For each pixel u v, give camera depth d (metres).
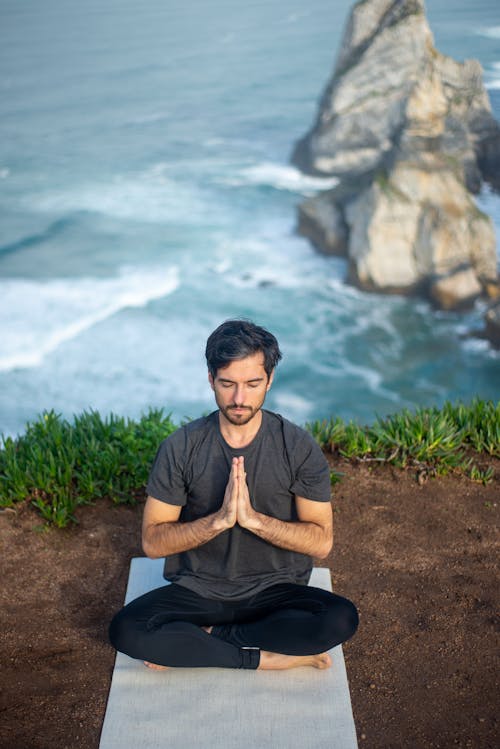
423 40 38.34
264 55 108.38
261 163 63.53
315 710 2.61
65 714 2.66
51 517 3.83
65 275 43.00
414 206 33.75
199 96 90.31
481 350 32.00
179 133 76.00
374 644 3.04
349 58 48.44
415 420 4.56
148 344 34.47
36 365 32.09
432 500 4.06
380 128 48.12
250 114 80.25
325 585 3.30
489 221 32.97
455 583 3.41
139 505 4.03
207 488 2.63
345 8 135.88
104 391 30.19
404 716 2.67
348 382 30.34
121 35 133.88
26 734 2.57
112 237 49.28
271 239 46.34
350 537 3.75
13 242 48.31
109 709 2.62
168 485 2.64
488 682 2.83
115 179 62.34
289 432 2.63
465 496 4.10
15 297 39.50
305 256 41.75
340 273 39.25
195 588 2.68
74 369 31.94
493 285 34.09
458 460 4.32
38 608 3.24
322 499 2.64
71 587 3.38
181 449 2.63
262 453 2.61
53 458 4.09
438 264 33.69
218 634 2.72
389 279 35.78
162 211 53.97
